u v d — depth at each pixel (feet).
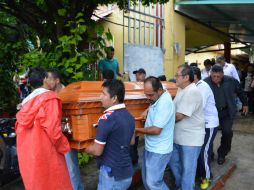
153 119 12.34
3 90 23.11
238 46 68.90
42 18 17.89
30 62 16.88
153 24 31.96
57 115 10.34
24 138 10.66
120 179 10.46
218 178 17.12
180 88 13.60
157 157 12.43
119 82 10.60
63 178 10.90
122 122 10.33
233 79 18.74
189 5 33.37
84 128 10.62
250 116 36.83
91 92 11.03
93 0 17.39
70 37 16.28
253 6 31.83
